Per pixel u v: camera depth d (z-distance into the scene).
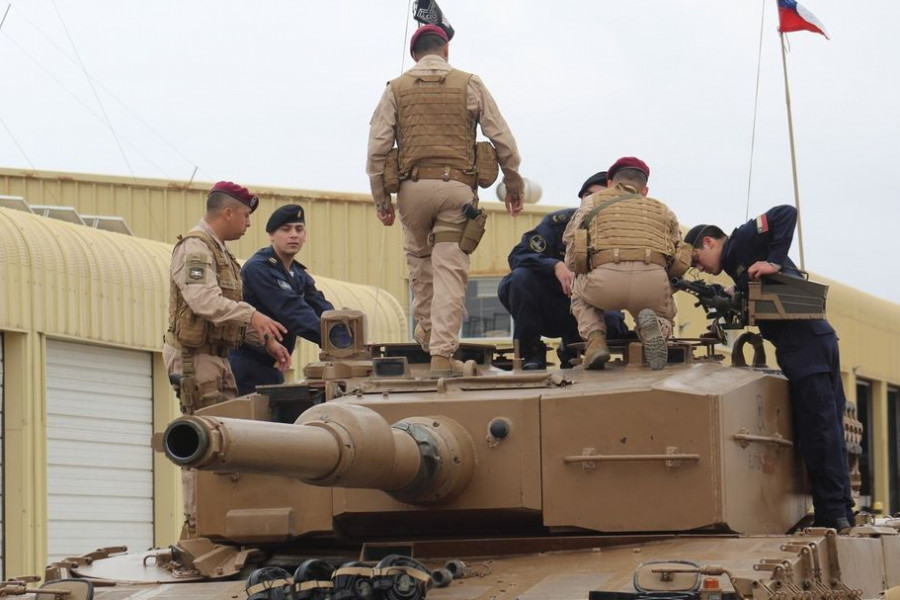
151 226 34.59
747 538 11.50
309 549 12.65
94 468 24.80
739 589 9.48
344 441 9.97
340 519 12.18
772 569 9.83
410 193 13.14
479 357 13.68
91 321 24.48
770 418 13.02
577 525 11.87
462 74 13.28
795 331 13.73
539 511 11.92
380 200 13.48
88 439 24.66
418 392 12.41
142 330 25.64
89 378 24.72
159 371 26.16
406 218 13.29
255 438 9.16
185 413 13.42
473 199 13.16
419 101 13.14
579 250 12.97
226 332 13.44
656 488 11.79
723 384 12.31
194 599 11.15
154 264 26.05
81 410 24.52
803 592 9.91
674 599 9.56
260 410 12.65
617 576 10.67
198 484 12.55
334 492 12.11
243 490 12.38
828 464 13.63
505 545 12.01
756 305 13.57
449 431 11.78
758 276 13.58
